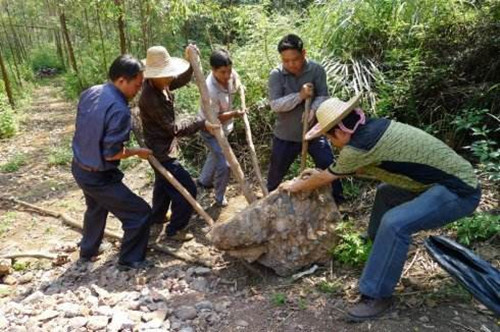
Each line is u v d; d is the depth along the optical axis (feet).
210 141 15.34
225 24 26.18
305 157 13.07
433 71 15.98
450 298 10.02
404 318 9.56
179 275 12.34
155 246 13.89
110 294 11.28
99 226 13.29
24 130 34.58
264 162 19.01
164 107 12.66
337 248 11.66
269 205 11.47
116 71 11.49
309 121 12.92
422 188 9.52
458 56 16.40
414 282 10.62
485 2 18.47
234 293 11.32
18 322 10.03
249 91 19.67
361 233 12.59
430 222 9.10
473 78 16.24
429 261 11.30
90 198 12.85
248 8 23.00
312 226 11.50
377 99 17.28
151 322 9.76
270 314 10.16
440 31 17.90
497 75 15.92
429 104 16.24
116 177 12.37
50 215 17.44
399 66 18.01
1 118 32.63
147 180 19.69
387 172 9.34
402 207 9.27
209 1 25.66
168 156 13.57
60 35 84.07
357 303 10.15
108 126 11.43
